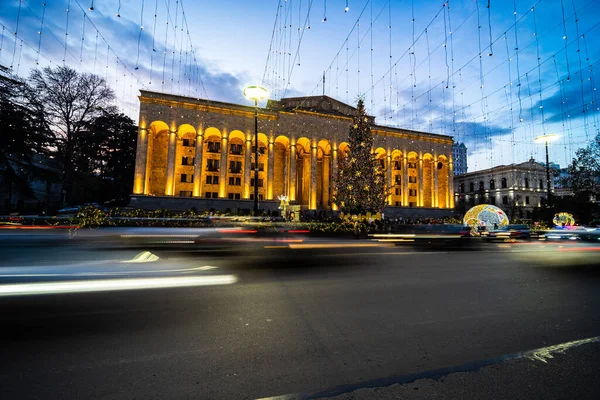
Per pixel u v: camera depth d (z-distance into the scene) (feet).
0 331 11.57
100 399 7.48
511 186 201.26
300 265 27.09
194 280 20.16
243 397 7.67
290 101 168.66
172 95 133.28
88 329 11.89
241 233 52.85
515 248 48.44
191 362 9.45
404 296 17.44
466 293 18.39
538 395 7.81
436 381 8.48
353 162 85.51
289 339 11.27
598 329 12.64
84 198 145.07
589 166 111.34
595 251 44.45
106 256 28.63
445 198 185.88
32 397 7.50
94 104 119.34
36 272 20.42
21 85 88.43
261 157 158.51
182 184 144.87
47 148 103.09
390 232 76.18
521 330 12.43
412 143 179.32
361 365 9.40
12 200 114.62
